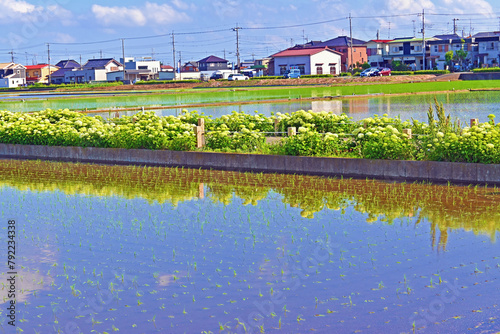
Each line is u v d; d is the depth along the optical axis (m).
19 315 6.88
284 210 11.09
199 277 7.80
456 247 8.58
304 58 92.75
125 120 21.53
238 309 6.84
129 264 8.39
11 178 15.65
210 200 12.16
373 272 7.73
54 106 44.25
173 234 9.74
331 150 15.27
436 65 95.69
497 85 55.25
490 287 7.14
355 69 95.44
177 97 54.56
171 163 17.09
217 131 17.30
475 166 12.65
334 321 6.45
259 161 15.48
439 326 6.25
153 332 6.39
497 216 10.09
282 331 6.27
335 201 11.66
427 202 11.23
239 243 9.14
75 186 14.21
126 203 12.13
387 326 6.29
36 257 8.80
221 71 107.75
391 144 13.73
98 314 6.85
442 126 14.53
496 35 94.44
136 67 118.12
